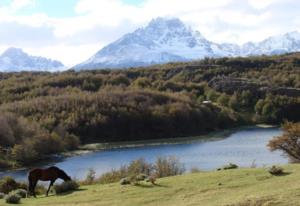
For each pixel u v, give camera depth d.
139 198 28.80
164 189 30.28
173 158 76.00
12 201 31.05
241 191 27.33
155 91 194.50
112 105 169.38
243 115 195.00
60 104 166.75
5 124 122.62
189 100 188.38
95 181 43.78
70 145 135.12
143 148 131.38
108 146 140.88
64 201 30.17
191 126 170.00
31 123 137.62
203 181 31.25
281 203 23.08
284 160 87.19
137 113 165.12
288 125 71.81
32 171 34.88
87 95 178.62
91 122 159.25
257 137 143.75
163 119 164.88
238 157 96.50
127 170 48.25
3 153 108.94
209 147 121.88
